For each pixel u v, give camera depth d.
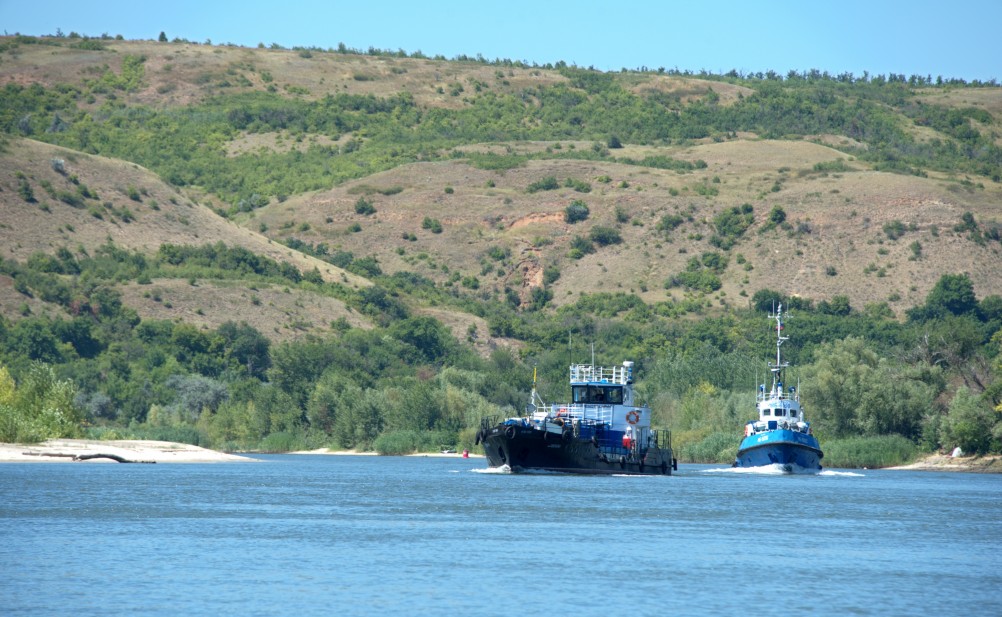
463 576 190.88
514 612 163.75
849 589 184.38
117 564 196.88
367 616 159.75
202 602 166.88
